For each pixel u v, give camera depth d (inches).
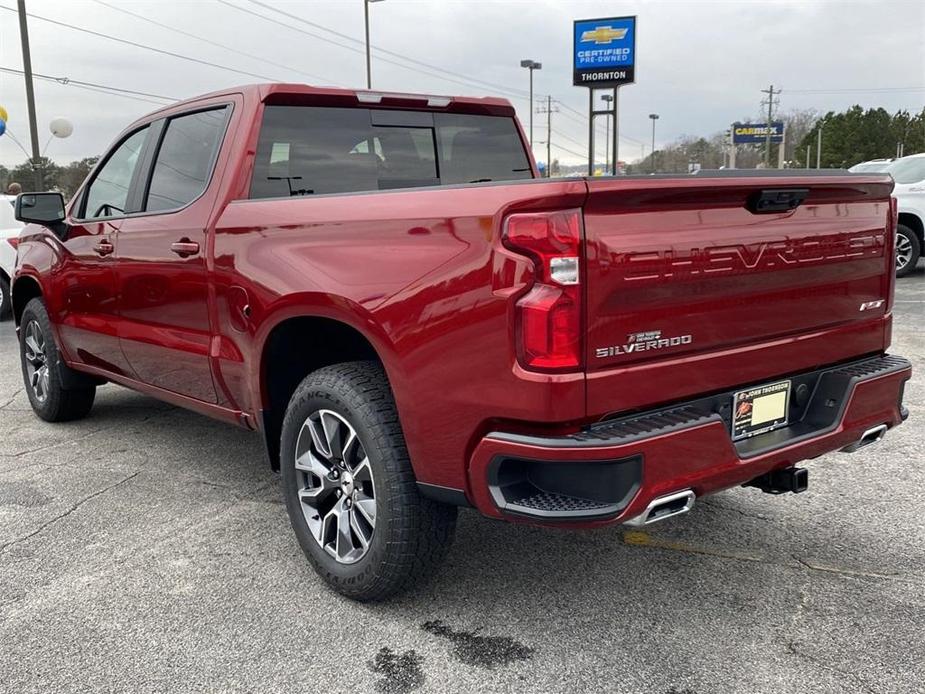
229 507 153.9
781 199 101.9
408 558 107.7
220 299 132.8
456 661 101.5
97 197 179.6
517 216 88.3
